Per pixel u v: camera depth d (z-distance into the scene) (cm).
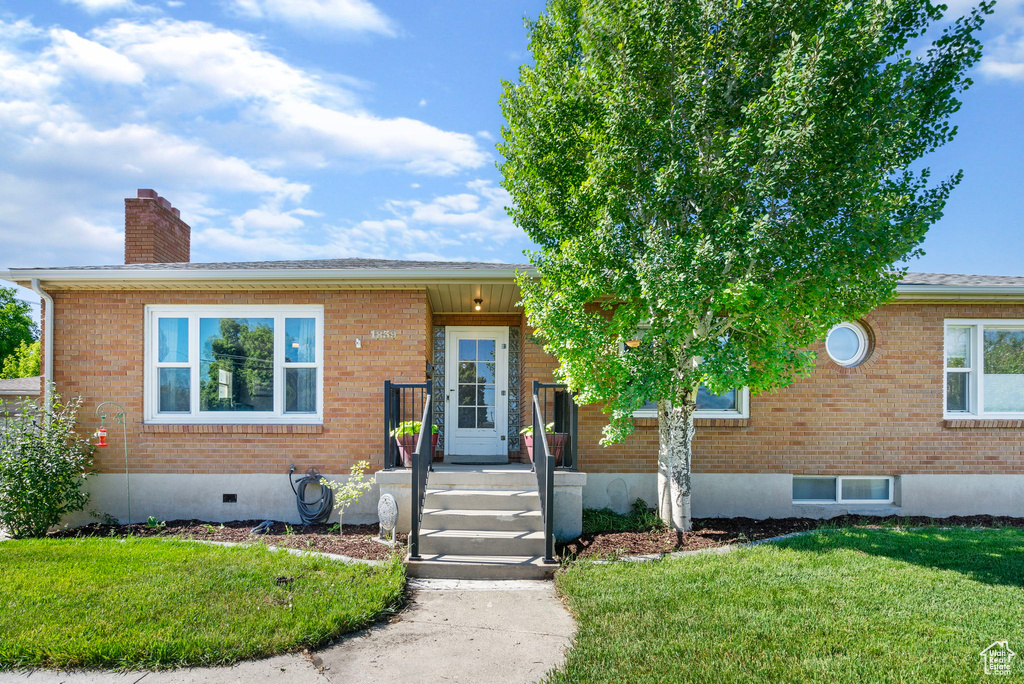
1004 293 777
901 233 547
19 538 668
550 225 666
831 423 812
